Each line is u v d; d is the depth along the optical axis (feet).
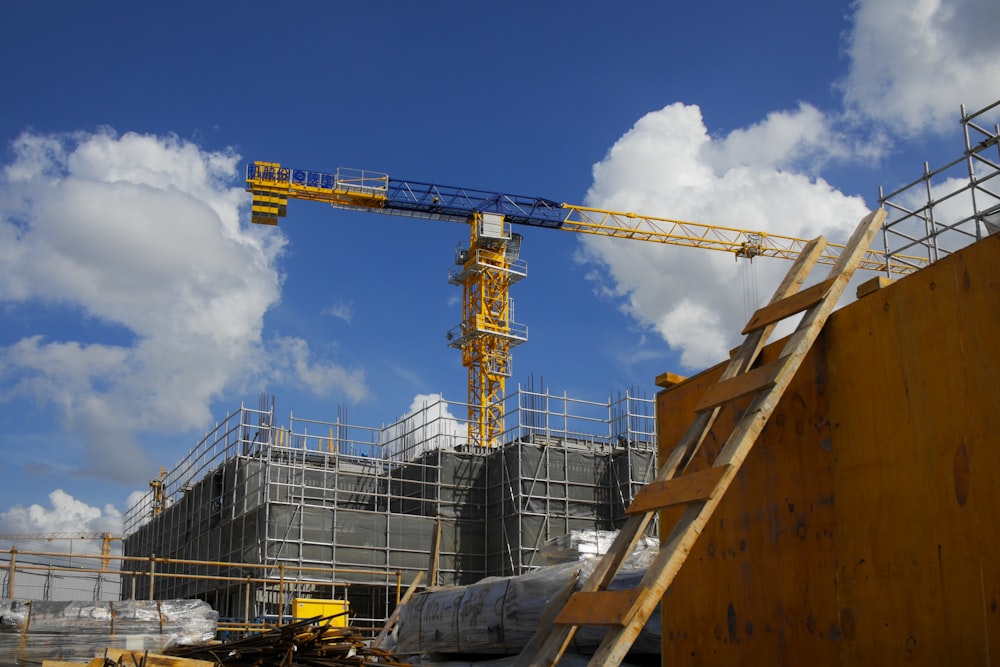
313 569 92.17
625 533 25.13
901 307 22.53
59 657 63.67
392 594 128.36
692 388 31.30
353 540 127.34
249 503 126.82
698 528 22.26
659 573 21.79
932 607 20.63
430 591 55.93
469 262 227.20
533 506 134.72
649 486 25.26
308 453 136.67
